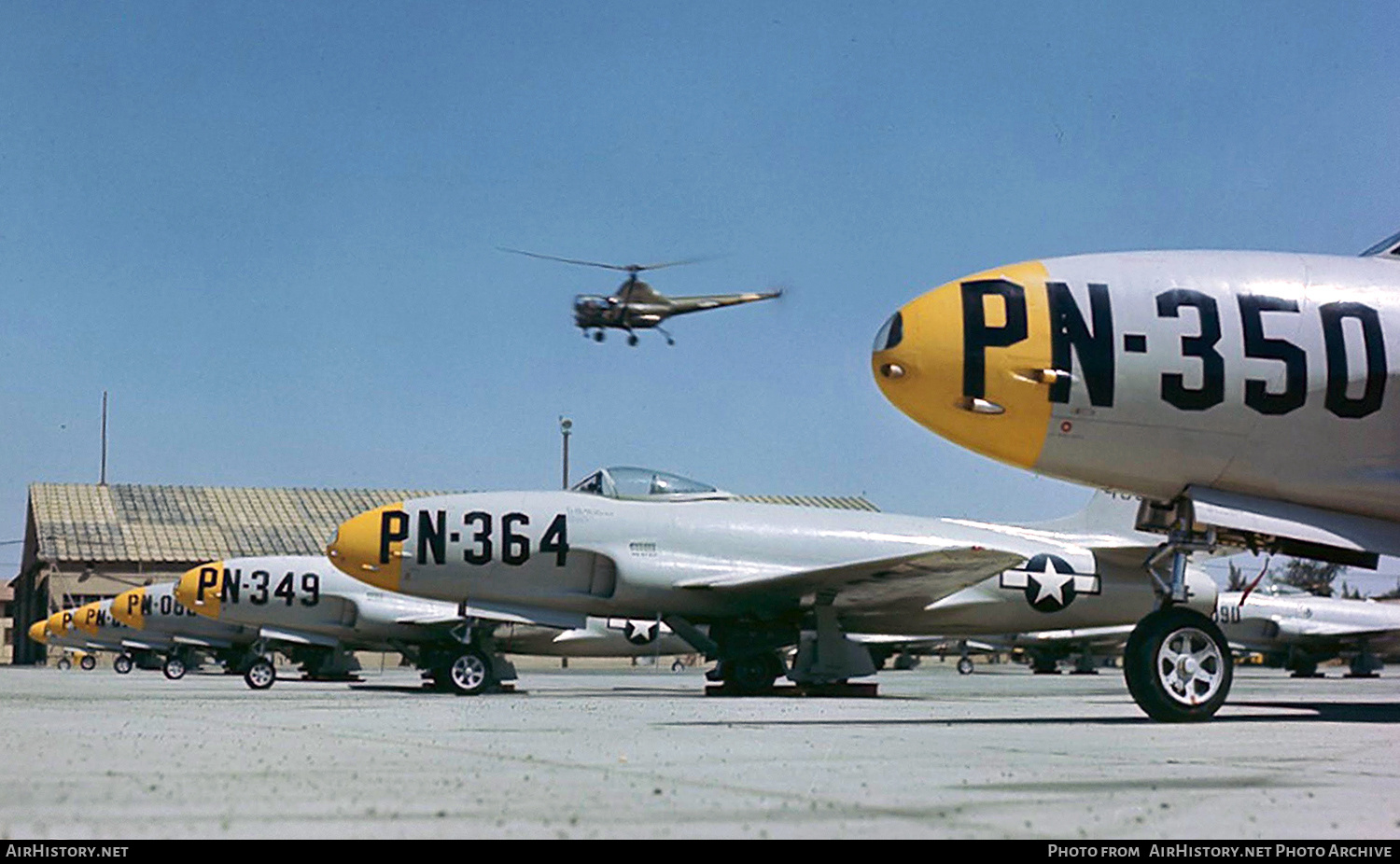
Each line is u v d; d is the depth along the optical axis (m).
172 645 47.66
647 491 25.44
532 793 5.86
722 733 10.27
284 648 39.44
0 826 4.84
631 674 54.62
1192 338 11.23
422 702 19.36
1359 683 41.00
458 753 8.12
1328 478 11.41
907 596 25.08
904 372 11.38
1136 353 11.18
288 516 76.62
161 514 74.75
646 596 24.59
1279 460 11.37
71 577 68.19
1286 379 11.23
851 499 73.81
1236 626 53.38
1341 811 5.38
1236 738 9.60
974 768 7.11
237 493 79.44
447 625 32.56
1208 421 11.23
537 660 75.44
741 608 25.23
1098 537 28.91
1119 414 11.21
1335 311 11.40
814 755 7.98
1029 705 17.70
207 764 7.29
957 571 23.09
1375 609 54.41
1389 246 12.21
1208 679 11.25
